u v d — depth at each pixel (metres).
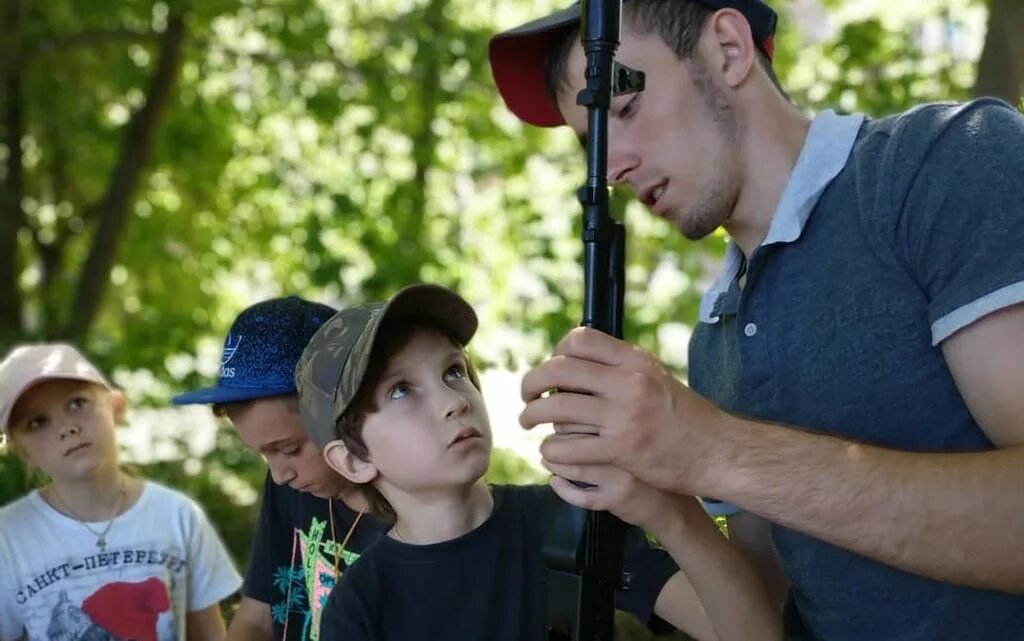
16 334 6.37
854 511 1.18
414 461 1.46
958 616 1.33
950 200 1.26
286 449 1.83
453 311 1.54
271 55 7.31
